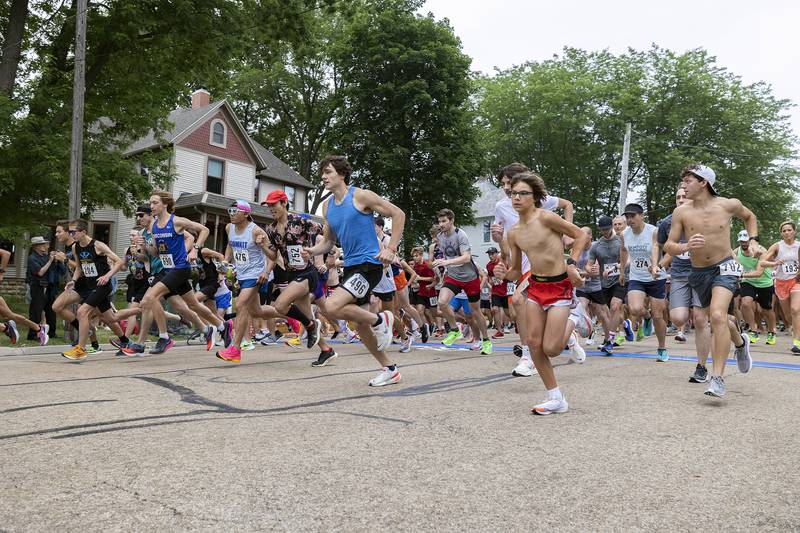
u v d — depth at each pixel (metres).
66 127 15.09
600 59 39.03
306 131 41.31
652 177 37.00
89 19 15.12
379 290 7.74
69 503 2.14
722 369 4.36
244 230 6.82
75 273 8.52
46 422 3.46
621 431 3.37
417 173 31.19
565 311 3.88
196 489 2.30
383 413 3.80
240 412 3.81
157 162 18.06
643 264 7.41
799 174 35.88
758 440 3.20
